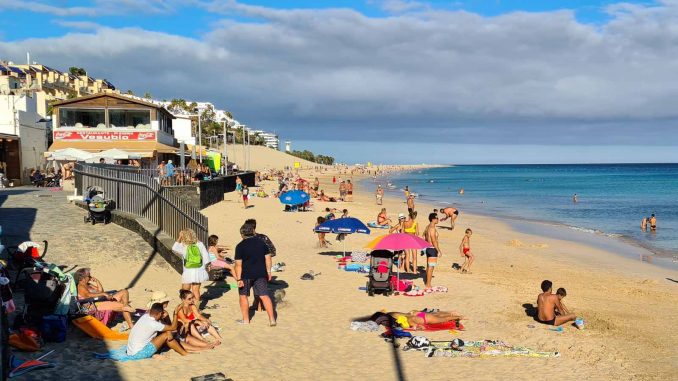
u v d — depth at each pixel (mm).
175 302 12203
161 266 15156
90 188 19594
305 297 13727
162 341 9141
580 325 11664
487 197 67625
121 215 18797
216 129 122750
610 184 103812
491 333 11305
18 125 35969
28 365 8031
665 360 9898
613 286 17672
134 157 34250
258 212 32938
